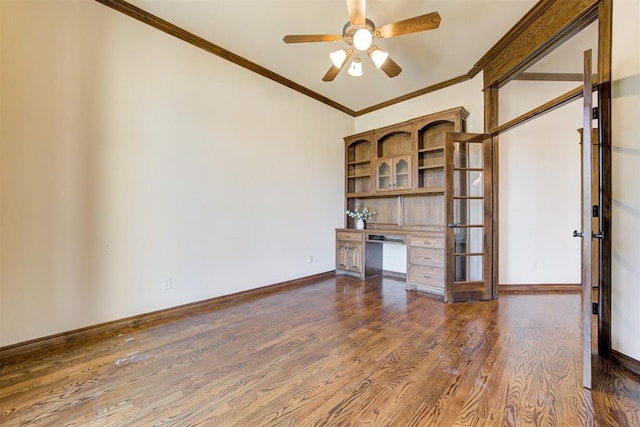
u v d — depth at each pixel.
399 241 4.32
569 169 3.96
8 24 2.09
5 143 2.09
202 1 2.54
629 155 1.90
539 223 3.94
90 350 2.20
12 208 2.12
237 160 3.51
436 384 1.75
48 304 2.26
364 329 2.59
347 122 5.12
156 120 2.83
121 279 2.62
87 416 1.49
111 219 2.56
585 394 1.64
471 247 3.59
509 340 2.34
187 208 3.07
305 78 3.99
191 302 3.09
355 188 5.16
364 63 3.58
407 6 2.55
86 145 2.43
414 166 4.08
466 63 3.54
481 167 3.47
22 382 1.79
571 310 3.07
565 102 2.27
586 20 2.26
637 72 1.85
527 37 2.77
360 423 1.44
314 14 2.70
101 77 2.50
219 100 3.33
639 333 1.84
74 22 2.36
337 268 4.84
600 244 2.05
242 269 3.56
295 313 3.01
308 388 1.73
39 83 2.21
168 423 1.45
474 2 2.51
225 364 2.00
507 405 1.56
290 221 4.15
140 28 2.71
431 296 3.59
